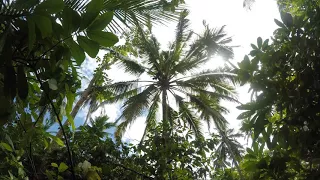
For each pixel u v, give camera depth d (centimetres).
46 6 107
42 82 141
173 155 383
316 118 141
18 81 121
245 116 159
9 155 190
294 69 152
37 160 325
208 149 417
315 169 146
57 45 132
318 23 154
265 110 157
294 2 209
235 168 413
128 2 203
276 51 159
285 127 150
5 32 112
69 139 407
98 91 1127
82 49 127
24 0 107
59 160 364
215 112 1152
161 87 1273
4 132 167
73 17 119
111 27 224
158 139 405
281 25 166
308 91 148
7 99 118
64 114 164
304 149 145
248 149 172
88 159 401
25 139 167
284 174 152
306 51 149
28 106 170
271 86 155
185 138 421
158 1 243
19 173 178
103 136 515
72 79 159
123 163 409
